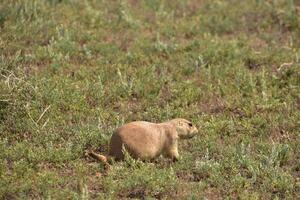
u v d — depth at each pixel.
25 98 34.28
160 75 39.97
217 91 38.41
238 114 36.19
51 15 46.53
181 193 27.39
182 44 44.88
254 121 35.09
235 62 42.16
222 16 50.94
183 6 52.16
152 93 37.84
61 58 40.88
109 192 26.95
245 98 37.66
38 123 33.12
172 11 50.56
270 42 46.69
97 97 36.44
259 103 36.84
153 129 29.72
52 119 33.66
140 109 36.19
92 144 31.52
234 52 43.19
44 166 29.28
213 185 28.53
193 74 40.69
